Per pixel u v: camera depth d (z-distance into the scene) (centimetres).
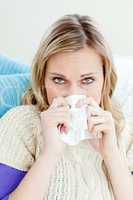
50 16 183
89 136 90
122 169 96
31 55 187
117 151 97
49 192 93
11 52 188
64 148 94
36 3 182
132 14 182
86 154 98
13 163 93
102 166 99
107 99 101
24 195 88
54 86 92
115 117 103
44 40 93
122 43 186
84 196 93
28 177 89
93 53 91
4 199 90
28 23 184
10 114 98
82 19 96
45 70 94
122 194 95
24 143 96
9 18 184
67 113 87
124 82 129
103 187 96
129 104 125
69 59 89
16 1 182
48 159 90
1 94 106
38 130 97
